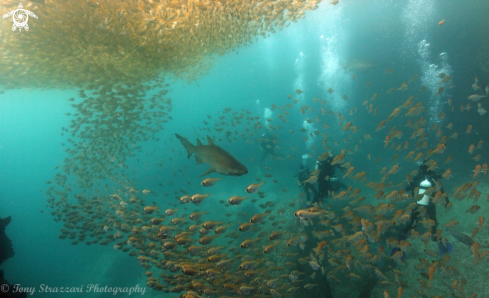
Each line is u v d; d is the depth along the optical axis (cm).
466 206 662
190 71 1770
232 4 756
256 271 460
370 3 2203
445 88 1324
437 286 438
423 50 1555
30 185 6169
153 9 753
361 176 502
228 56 2709
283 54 4194
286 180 1376
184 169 2086
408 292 450
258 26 948
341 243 448
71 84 1420
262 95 4753
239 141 2267
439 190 464
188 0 762
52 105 4331
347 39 2795
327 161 693
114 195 669
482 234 530
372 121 1778
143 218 683
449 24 1360
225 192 1530
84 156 1026
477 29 1208
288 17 851
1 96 2717
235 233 608
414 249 555
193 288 400
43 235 2678
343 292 531
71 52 959
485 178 784
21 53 945
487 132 1078
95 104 982
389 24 2105
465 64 1252
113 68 1048
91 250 1859
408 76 1681
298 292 558
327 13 2628
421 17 1608
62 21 740
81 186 986
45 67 1089
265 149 1286
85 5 691
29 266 1978
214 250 442
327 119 2181
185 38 999
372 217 437
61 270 1736
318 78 3094
